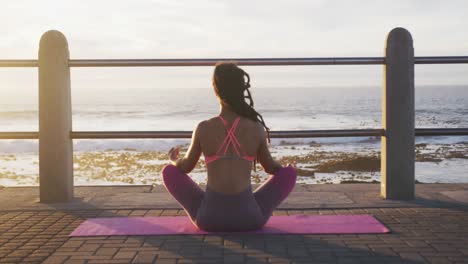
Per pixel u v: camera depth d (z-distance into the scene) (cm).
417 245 328
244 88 353
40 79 463
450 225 377
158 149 1981
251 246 326
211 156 349
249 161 352
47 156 462
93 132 471
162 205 446
